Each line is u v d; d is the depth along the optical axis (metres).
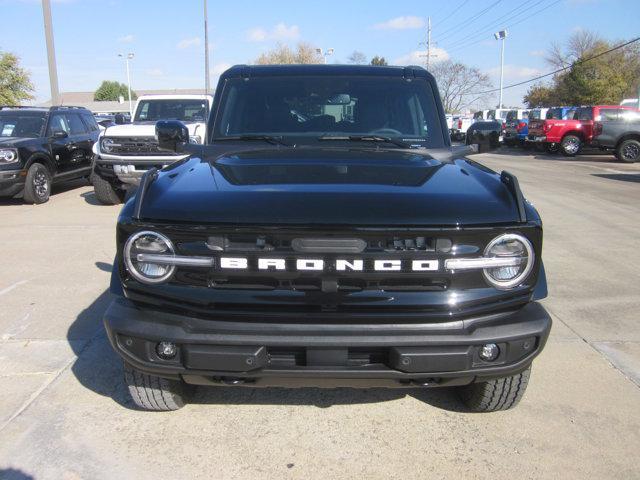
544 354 4.04
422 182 2.75
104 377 3.65
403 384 2.58
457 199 2.55
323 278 2.42
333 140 3.66
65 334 4.32
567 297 5.24
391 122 3.77
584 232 8.06
